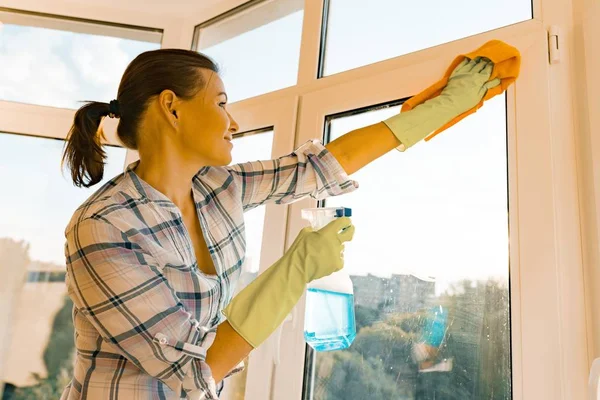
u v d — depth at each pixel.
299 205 1.25
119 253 0.65
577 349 0.80
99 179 0.85
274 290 0.73
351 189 0.97
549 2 0.95
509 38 0.97
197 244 0.85
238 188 0.93
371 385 1.05
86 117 0.83
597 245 0.82
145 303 0.64
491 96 0.94
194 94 0.81
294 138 1.31
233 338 0.69
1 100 1.68
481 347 0.92
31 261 1.61
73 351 1.56
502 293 0.91
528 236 0.87
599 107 0.84
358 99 1.18
